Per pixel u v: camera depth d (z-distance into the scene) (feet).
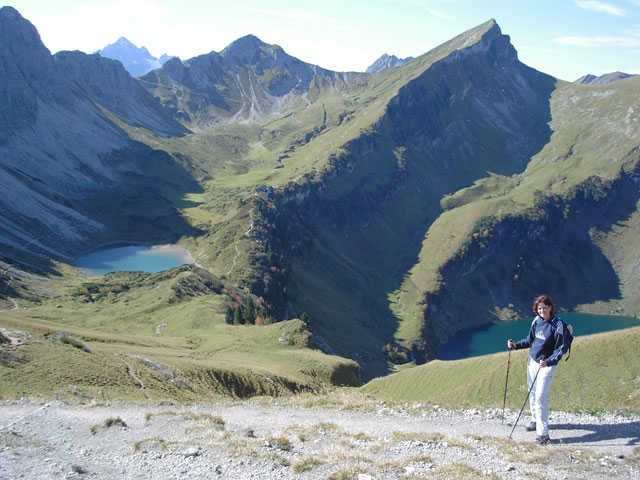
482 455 53.31
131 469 53.67
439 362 271.69
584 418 63.93
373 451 56.85
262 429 71.41
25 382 113.09
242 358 282.97
